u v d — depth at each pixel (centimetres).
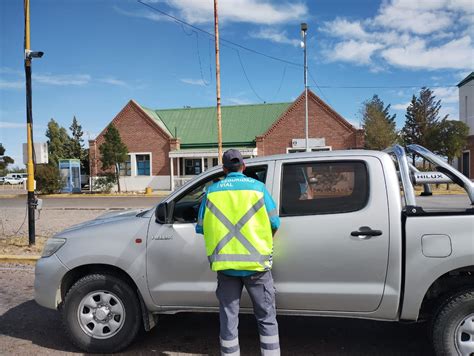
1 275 741
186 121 3934
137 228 421
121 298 420
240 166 354
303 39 2758
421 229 356
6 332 489
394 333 467
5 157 6256
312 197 386
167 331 482
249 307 396
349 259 367
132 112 3672
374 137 3759
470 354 351
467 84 3572
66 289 450
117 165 3447
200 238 400
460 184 400
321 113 3394
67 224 1291
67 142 5897
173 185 3575
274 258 379
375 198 369
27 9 917
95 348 423
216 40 1973
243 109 3916
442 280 371
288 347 434
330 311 377
